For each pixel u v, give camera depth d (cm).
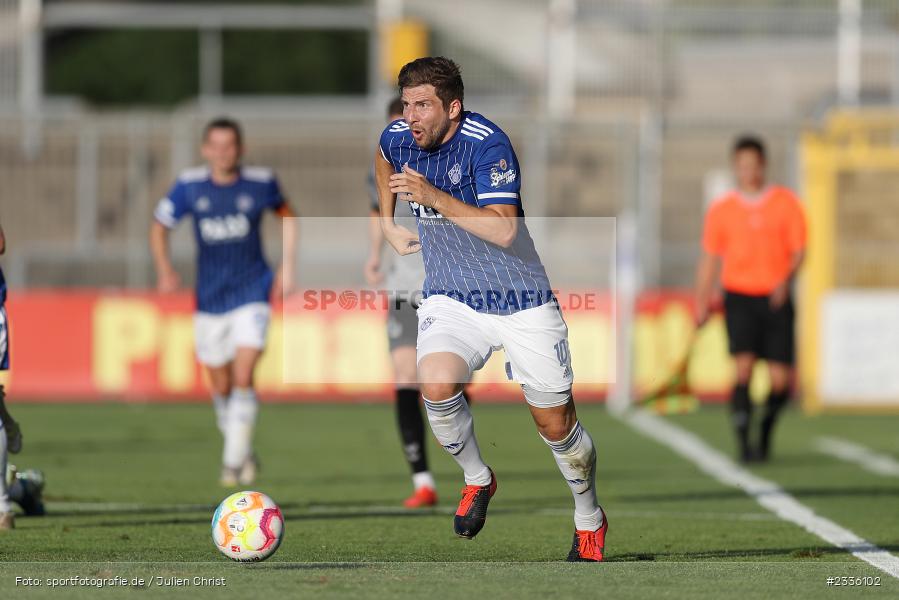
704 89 7950
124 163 6103
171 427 4906
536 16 7375
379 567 2044
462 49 7400
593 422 5334
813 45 7988
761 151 4200
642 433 4972
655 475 3784
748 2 7444
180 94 12531
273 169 6172
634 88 7231
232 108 8088
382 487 3416
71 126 6075
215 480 3481
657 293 5881
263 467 3834
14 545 2320
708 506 3108
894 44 7619
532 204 6056
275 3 11988
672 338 5875
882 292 5950
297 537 2480
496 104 7350
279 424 5153
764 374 5969
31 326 5838
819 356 5956
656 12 7194
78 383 5838
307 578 1905
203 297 3450
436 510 2955
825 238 5925
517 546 2409
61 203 6147
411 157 2044
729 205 4219
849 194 5931
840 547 2452
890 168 5906
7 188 6169
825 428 5306
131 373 5838
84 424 4959
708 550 2391
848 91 7612
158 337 5847
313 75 12456
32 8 7512
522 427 5112
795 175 6009
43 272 6119
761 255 4166
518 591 1809
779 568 2094
